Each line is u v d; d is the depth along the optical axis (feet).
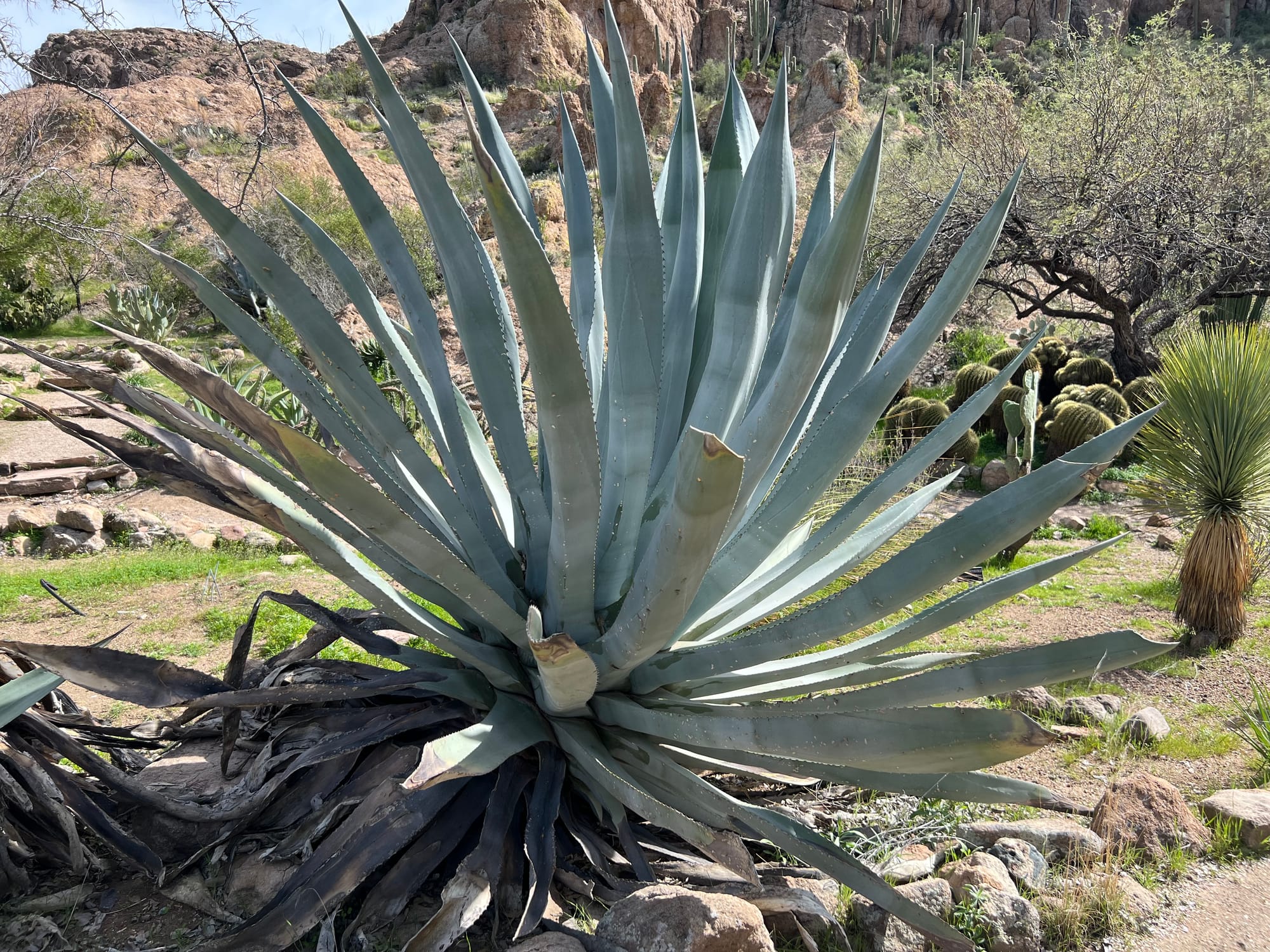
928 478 40.45
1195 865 10.69
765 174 9.05
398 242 10.73
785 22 236.84
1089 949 9.14
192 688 9.44
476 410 42.68
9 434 42.22
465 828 9.27
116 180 83.35
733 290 9.28
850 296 8.10
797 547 13.57
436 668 10.28
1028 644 18.85
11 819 9.20
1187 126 50.62
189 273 8.91
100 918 8.78
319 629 11.96
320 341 9.49
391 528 7.81
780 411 8.54
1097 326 73.56
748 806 8.71
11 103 44.78
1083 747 13.91
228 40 15.08
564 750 9.74
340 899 8.29
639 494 9.60
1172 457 19.40
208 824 9.66
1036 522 7.76
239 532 30.25
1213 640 18.63
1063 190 50.42
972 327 71.10
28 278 78.79
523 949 7.93
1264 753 12.94
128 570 24.23
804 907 8.95
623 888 9.07
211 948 7.94
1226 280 50.16
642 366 9.04
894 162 64.44
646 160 9.35
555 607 9.37
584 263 11.64
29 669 9.86
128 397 8.13
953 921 9.07
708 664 9.31
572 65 208.54
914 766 7.78
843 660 9.83
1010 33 235.40
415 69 200.34
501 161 11.73
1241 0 223.51
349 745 9.57
